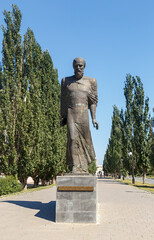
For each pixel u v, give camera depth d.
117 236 6.02
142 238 5.87
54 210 9.43
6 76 21.98
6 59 23.12
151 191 21.36
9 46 23.39
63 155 31.78
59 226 6.97
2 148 20.59
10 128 20.80
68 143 8.91
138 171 39.25
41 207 10.12
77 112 8.89
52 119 29.09
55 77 32.22
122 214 9.18
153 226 7.16
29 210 9.34
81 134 8.88
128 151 41.81
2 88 21.80
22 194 16.19
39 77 26.39
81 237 5.86
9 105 21.22
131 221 7.86
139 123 37.91
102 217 8.53
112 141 64.81
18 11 24.17
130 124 42.53
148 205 11.80
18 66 23.11
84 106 8.97
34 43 25.84
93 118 9.25
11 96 22.23
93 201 7.53
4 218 7.82
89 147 8.96
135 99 38.81
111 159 63.91
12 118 21.30
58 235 6.00
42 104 28.48
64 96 9.30
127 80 43.69
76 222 7.46
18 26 24.12
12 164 20.55
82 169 8.66
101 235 6.07
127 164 41.50
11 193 16.84
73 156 8.72
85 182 7.64
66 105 9.18
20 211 9.07
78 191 7.59
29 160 21.19
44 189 21.88
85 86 9.08
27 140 21.31
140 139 37.34
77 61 9.00
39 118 22.89
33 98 23.23
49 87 29.73
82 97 8.96
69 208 7.53
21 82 23.08
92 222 7.45
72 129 8.82
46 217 8.15
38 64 26.45
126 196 16.44
